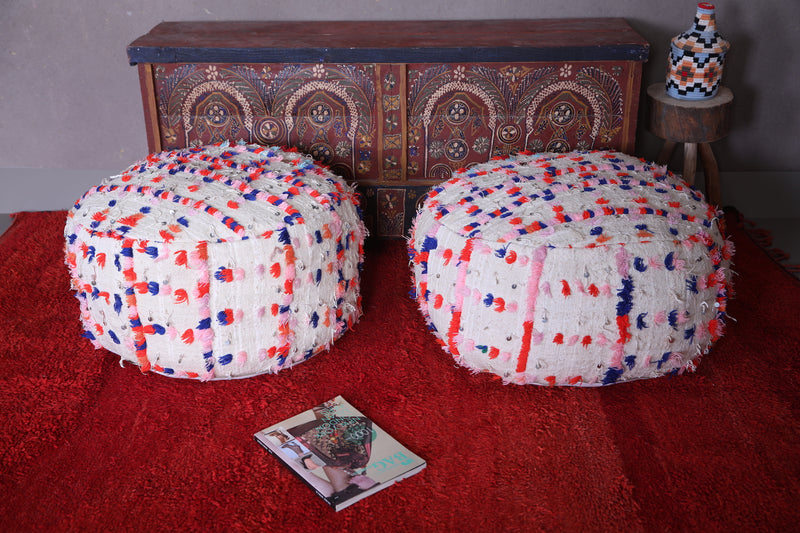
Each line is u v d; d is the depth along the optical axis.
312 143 2.62
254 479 1.73
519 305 1.87
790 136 2.94
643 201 1.99
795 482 1.70
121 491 1.70
